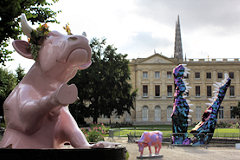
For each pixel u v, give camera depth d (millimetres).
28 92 1980
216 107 14234
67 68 2066
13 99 1961
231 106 55656
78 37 1946
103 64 36156
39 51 2104
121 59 37469
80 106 34938
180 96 13852
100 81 34469
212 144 14344
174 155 10711
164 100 55781
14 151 1349
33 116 1787
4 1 4273
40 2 5371
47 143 1956
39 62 2111
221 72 56344
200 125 14305
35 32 2064
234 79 56000
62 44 1967
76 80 34375
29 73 2115
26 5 4977
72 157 1369
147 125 48688
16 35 4863
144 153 11141
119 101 37438
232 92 56031
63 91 1588
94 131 10797
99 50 36250
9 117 1932
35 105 1750
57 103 1615
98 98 36594
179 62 56281
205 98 55969
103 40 36625
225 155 10828
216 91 14641
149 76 56531
